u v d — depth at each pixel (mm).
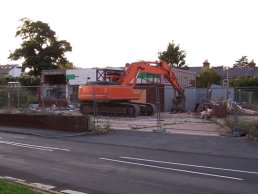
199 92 49000
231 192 9383
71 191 9469
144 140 19469
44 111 29250
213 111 32281
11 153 15234
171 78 40094
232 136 20516
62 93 40375
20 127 25344
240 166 12812
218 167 12586
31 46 79250
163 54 69188
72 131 22891
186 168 12383
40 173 11516
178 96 42188
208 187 9875
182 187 9875
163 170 12031
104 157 14422
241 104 30688
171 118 33719
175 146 17547
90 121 22719
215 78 80562
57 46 80375
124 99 35719
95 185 10086
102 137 20766
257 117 25578
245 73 97875
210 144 18031
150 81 44750
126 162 13391
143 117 34781
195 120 31344
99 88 34750
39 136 21453
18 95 30078
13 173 11508
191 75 55312
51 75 57875
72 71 53719
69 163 13141
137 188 9766
